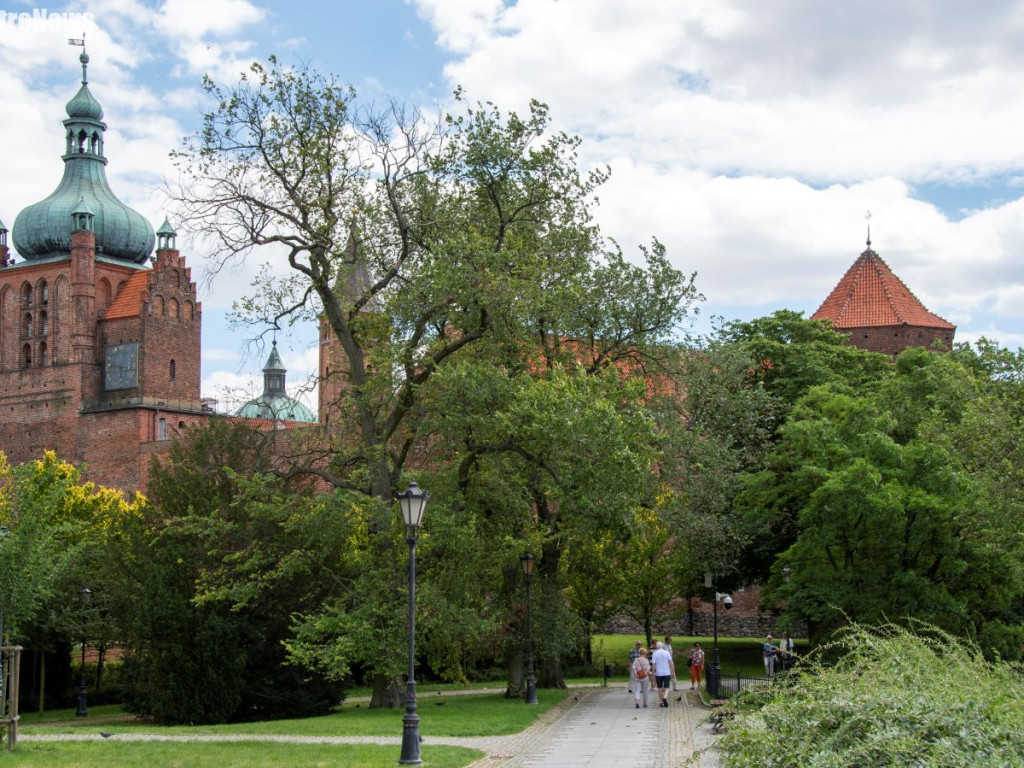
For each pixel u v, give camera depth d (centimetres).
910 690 1438
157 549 3691
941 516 3947
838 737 1362
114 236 11119
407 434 3609
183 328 10756
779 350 5825
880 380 5716
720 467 4281
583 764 2162
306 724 2916
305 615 3347
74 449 10538
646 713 3266
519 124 3544
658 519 4353
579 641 4559
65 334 10725
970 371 4691
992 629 4128
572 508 3306
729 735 1478
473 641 3450
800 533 4344
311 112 3409
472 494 3550
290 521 3388
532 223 3738
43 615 4303
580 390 3262
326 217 3506
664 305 4150
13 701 2297
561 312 3684
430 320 3556
